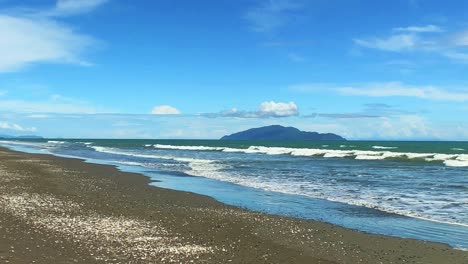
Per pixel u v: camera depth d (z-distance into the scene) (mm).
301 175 33781
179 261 10219
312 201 21109
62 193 21406
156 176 32812
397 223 15914
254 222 15672
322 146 118375
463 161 45938
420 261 11195
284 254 11555
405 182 28922
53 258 9766
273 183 28453
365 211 18391
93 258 10039
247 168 40688
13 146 102625
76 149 88000
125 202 19422
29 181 25906
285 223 15609
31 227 12953
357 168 40812
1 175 28547
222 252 11344
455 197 22219
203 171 37406
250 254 11328
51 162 43875
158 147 106250
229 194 23484
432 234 14195
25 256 9734
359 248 12367
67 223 13836
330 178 31531
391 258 11414
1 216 14352
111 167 40281
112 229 13359
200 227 14484
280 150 75562
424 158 52062
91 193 22062
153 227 14031
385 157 56312
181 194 23094
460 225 15547
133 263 9820
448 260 11297
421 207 19281
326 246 12531
